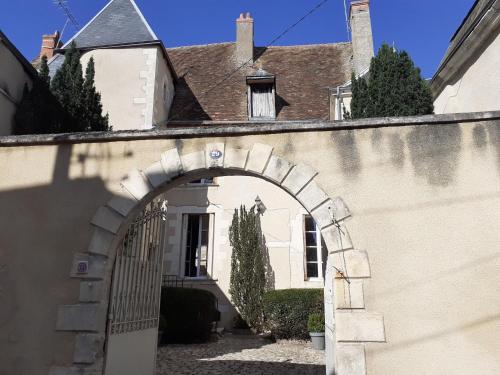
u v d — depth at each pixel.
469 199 4.39
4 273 4.71
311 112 12.13
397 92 7.31
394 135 4.67
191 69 14.69
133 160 4.95
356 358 4.07
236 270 10.84
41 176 5.01
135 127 10.61
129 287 5.35
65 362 4.38
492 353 3.96
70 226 4.80
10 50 6.43
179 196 11.76
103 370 4.57
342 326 4.17
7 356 4.46
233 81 13.78
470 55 7.83
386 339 4.10
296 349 8.62
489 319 4.05
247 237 10.95
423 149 4.59
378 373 4.03
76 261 4.66
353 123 4.68
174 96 13.19
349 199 4.52
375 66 7.70
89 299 4.52
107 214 4.78
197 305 9.41
